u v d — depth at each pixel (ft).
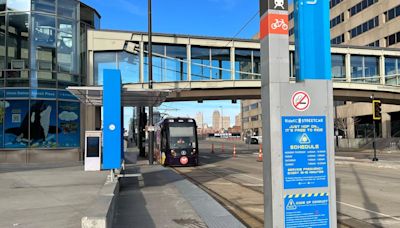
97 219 20.33
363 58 135.13
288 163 18.30
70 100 90.02
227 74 118.32
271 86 18.42
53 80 88.07
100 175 54.29
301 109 18.61
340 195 42.11
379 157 114.11
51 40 89.15
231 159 107.34
